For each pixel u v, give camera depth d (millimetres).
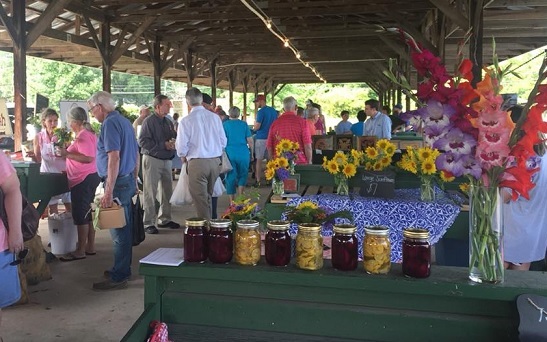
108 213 3461
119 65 14297
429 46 8836
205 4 10469
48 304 3486
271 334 1461
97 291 3752
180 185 5391
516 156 1269
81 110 4297
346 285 1386
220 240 1498
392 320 1386
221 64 17891
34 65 33781
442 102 1286
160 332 1403
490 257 1336
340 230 1454
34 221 2521
